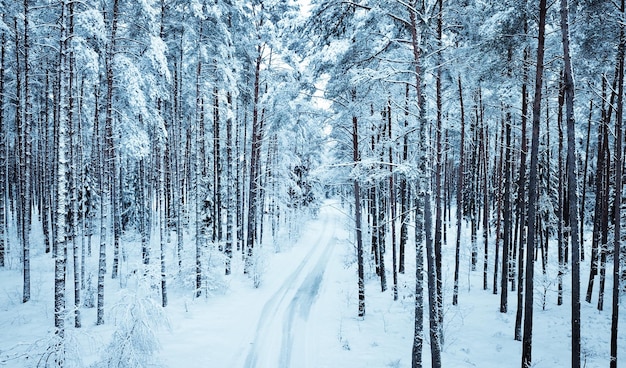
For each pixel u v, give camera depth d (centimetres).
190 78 1767
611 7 945
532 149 934
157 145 1819
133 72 1201
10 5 1371
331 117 1455
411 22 883
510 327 1343
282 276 2033
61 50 1027
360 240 1410
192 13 1516
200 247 1619
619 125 960
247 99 2116
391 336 1223
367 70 894
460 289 1869
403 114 1472
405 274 2117
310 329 1249
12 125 2408
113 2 1247
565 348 1163
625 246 1652
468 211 3466
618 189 939
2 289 1512
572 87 799
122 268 1917
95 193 2611
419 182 874
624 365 1048
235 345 1088
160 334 1128
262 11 1850
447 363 1034
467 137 1902
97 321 1189
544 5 898
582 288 1836
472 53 1076
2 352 950
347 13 980
